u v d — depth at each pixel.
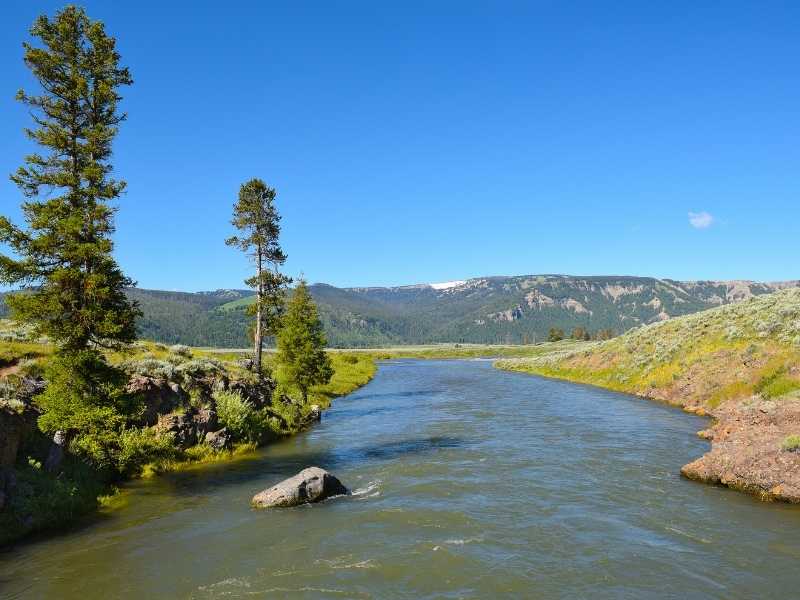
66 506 16.98
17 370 23.67
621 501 18.08
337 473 22.70
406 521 16.42
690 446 26.80
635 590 11.83
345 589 12.02
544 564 13.21
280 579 12.55
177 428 25.22
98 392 21.27
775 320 42.53
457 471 22.52
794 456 18.34
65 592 11.95
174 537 15.29
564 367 75.19
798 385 31.33
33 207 19.98
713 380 40.53
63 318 20.59
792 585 11.97
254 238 43.69
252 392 34.09
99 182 21.50
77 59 21.88
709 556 13.55
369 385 69.62
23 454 17.91
